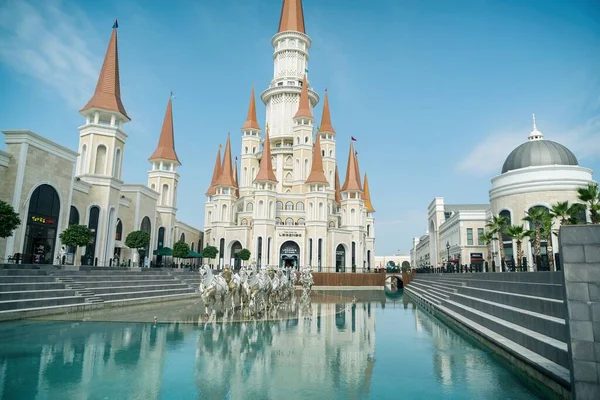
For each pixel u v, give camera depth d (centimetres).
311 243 7038
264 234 6769
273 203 7062
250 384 1040
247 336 1700
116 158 4538
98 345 1432
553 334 1165
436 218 8312
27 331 1634
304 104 8050
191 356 1321
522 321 1423
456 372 1191
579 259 852
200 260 7725
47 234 3434
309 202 7156
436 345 1617
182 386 1006
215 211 7694
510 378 1131
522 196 4362
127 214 4981
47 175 3422
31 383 991
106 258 4266
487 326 1717
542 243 4212
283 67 8744
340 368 1223
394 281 6962
